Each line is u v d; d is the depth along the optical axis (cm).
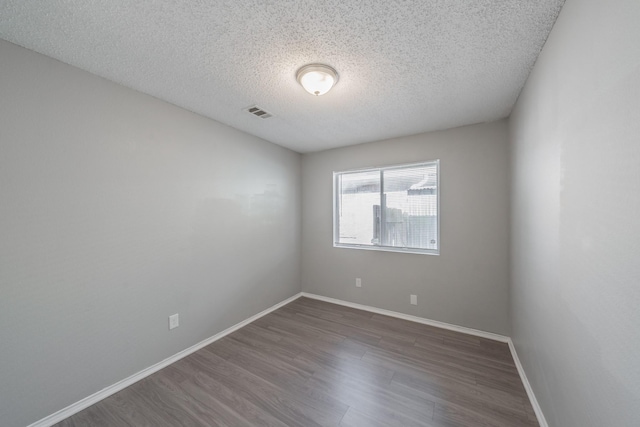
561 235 119
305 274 377
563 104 115
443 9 115
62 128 153
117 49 144
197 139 234
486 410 158
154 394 174
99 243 169
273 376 193
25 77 140
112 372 175
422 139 287
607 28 80
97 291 168
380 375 193
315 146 343
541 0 111
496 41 137
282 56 151
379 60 154
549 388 135
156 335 201
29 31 128
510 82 179
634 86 68
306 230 376
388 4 112
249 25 125
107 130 174
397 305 302
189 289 226
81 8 114
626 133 72
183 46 142
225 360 214
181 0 110
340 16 119
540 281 149
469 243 261
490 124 251
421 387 179
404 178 305
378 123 257
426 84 182
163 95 199
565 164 114
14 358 137
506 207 243
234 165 272
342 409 160
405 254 296
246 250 286
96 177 168
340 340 246
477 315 257
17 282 137
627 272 72
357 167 331
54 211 150
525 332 182
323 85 167
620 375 75
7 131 134
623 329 74
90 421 151
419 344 238
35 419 143
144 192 194
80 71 162
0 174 132
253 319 294
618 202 76
